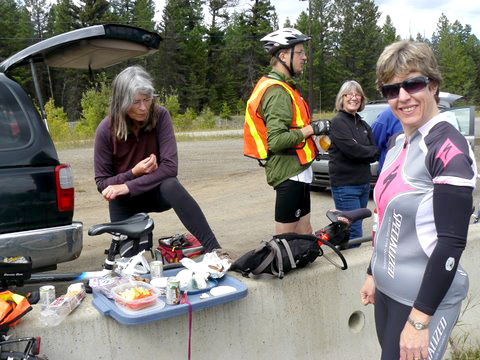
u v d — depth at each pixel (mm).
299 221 3523
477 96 85062
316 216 7270
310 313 2904
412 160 1885
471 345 3555
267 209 8180
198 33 75125
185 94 72938
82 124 33531
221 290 2543
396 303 1972
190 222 3127
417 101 1833
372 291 2277
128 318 2201
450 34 83938
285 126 3205
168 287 2350
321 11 79500
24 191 3299
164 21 74562
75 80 65750
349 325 3102
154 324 2424
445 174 1719
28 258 2398
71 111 65625
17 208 3275
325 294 2951
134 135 3279
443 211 1701
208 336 2578
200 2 80125
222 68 76625
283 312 2811
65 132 28703
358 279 3074
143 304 2279
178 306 2330
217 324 2602
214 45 78312
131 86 3053
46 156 3422
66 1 70188
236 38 76062
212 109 74250
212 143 23500
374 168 7695
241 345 2684
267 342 2766
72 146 21953
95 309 2332
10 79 3459
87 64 3703
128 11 84062
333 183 4449
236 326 2662
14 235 3236
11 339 2109
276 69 3393
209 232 3137
